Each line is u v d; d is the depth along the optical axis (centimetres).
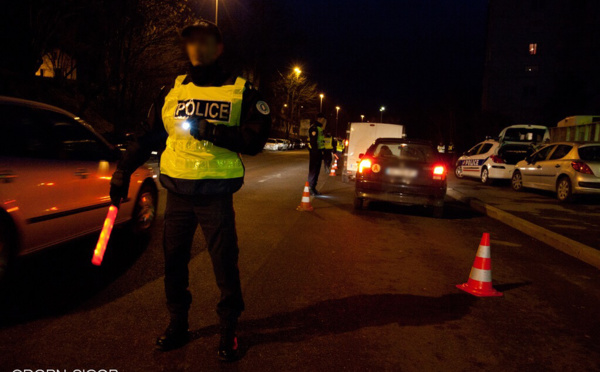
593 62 4275
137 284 436
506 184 1628
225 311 298
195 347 316
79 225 469
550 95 4531
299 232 704
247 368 291
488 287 459
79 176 462
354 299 425
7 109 398
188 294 318
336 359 308
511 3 4606
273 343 327
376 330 358
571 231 771
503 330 371
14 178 381
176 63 2405
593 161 1095
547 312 417
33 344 311
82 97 2831
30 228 398
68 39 2080
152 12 2073
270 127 288
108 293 411
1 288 383
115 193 287
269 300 413
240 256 556
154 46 2280
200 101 280
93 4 1877
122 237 592
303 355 311
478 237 742
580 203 1138
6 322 345
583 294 474
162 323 351
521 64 4603
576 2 4428
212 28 277
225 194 289
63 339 320
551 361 321
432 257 594
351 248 621
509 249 672
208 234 293
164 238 303
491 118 3319
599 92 4219
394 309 404
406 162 891
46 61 2944
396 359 312
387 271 520
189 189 283
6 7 1838
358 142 1515
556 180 1178
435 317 391
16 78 2005
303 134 8044
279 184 1358
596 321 400
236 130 278
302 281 470
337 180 1630
